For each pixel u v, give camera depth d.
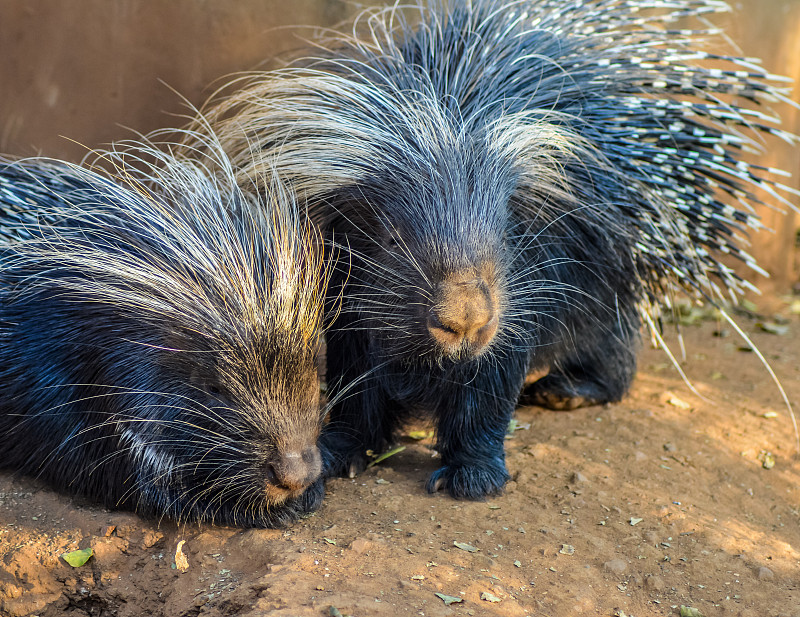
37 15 2.91
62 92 3.00
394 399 2.46
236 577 1.91
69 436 2.20
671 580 2.01
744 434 2.99
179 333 2.00
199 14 3.16
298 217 2.26
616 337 2.89
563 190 2.40
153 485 2.08
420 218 2.02
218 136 2.72
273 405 1.93
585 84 2.58
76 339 2.18
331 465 2.41
